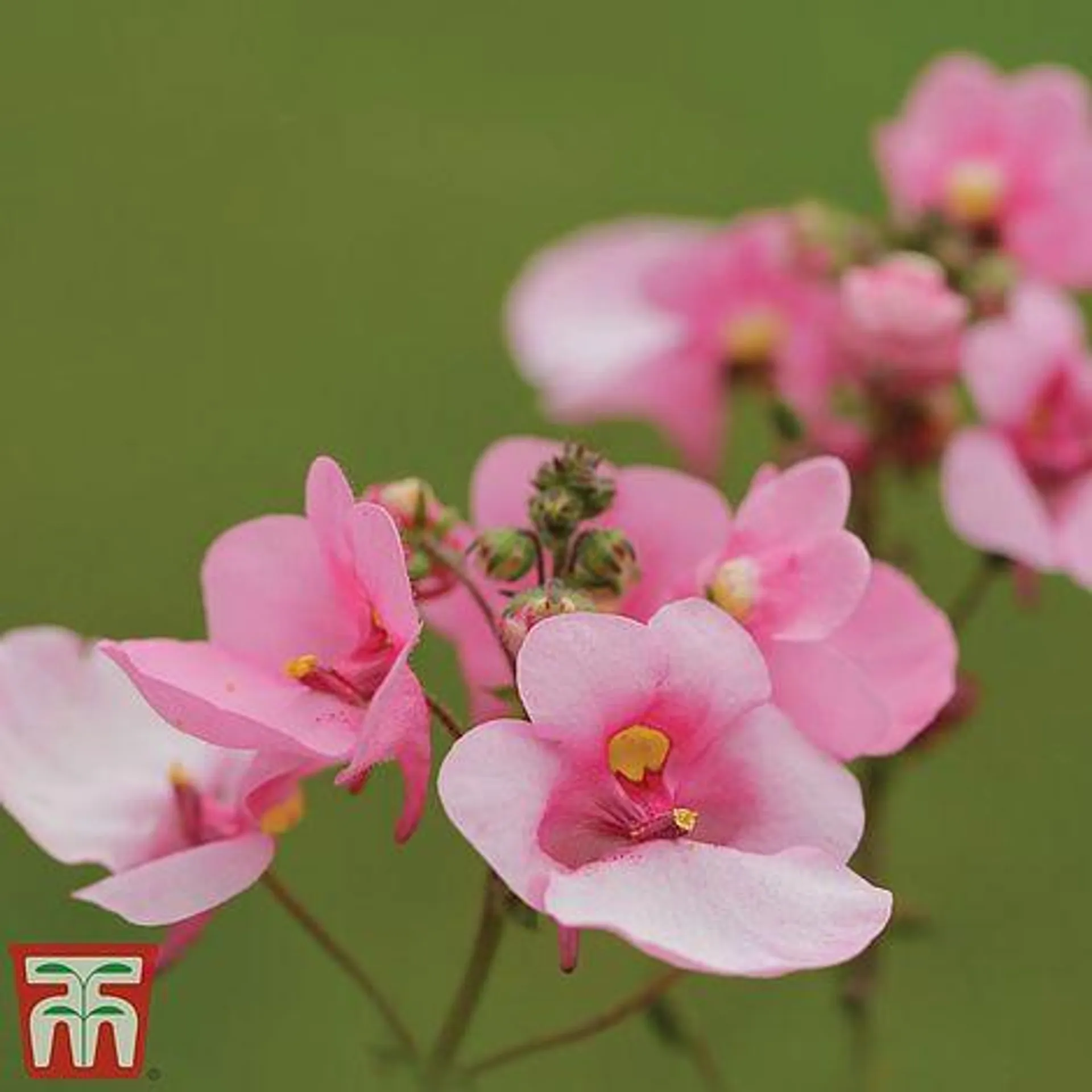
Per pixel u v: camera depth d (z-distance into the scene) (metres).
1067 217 0.45
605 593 0.38
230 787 0.39
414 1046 0.39
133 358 0.61
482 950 0.38
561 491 0.38
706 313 0.46
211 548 0.38
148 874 0.37
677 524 0.38
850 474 0.43
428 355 0.61
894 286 0.43
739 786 0.37
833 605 0.37
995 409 0.42
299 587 0.38
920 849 0.49
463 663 0.39
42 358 0.61
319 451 0.57
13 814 0.38
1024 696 0.51
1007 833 0.50
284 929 0.48
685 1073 0.46
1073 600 0.51
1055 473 0.43
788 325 0.46
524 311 0.49
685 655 0.37
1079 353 0.43
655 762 0.37
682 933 0.36
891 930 0.43
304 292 0.62
